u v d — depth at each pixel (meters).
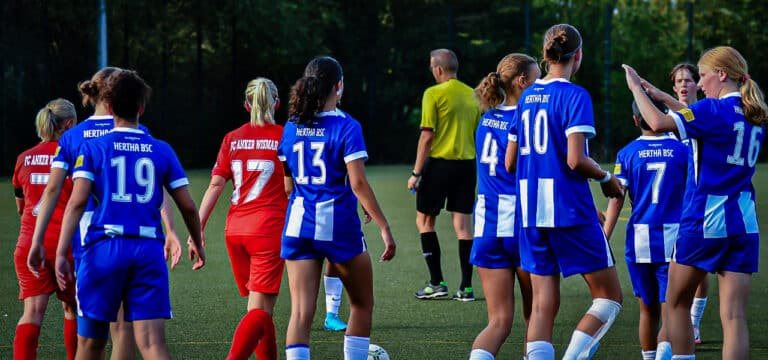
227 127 71.94
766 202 38.00
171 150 10.51
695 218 10.88
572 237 10.62
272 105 13.06
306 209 11.14
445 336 14.91
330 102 11.24
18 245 12.09
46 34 62.69
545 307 10.84
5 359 13.32
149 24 69.56
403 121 82.75
